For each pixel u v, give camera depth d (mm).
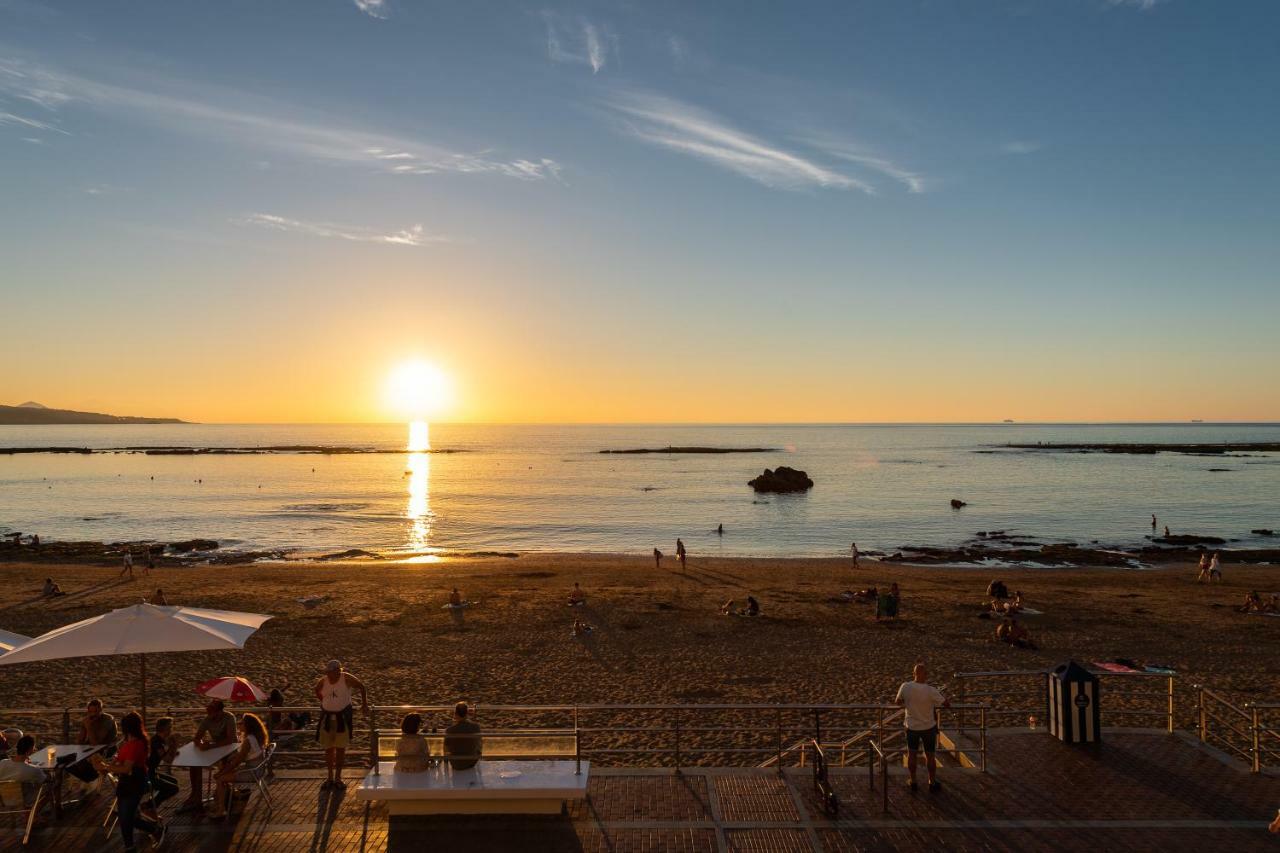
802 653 25531
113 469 162125
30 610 33062
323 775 11336
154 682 21984
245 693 11547
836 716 19000
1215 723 17578
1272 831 9484
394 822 9875
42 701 20234
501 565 49719
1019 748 12250
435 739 10609
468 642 27016
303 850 9258
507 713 19609
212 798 10531
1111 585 41156
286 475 148125
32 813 9562
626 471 161250
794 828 9703
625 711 19656
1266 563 52875
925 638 27656
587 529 74375
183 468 166500
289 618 30812
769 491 112125
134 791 9164
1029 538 67188
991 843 9328
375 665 24125
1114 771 11367
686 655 25312
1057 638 27625
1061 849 9195
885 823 9828
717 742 17062
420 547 62906
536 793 9867
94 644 10344
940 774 11320
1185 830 9625
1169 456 197375
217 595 36281
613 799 10492
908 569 48000
